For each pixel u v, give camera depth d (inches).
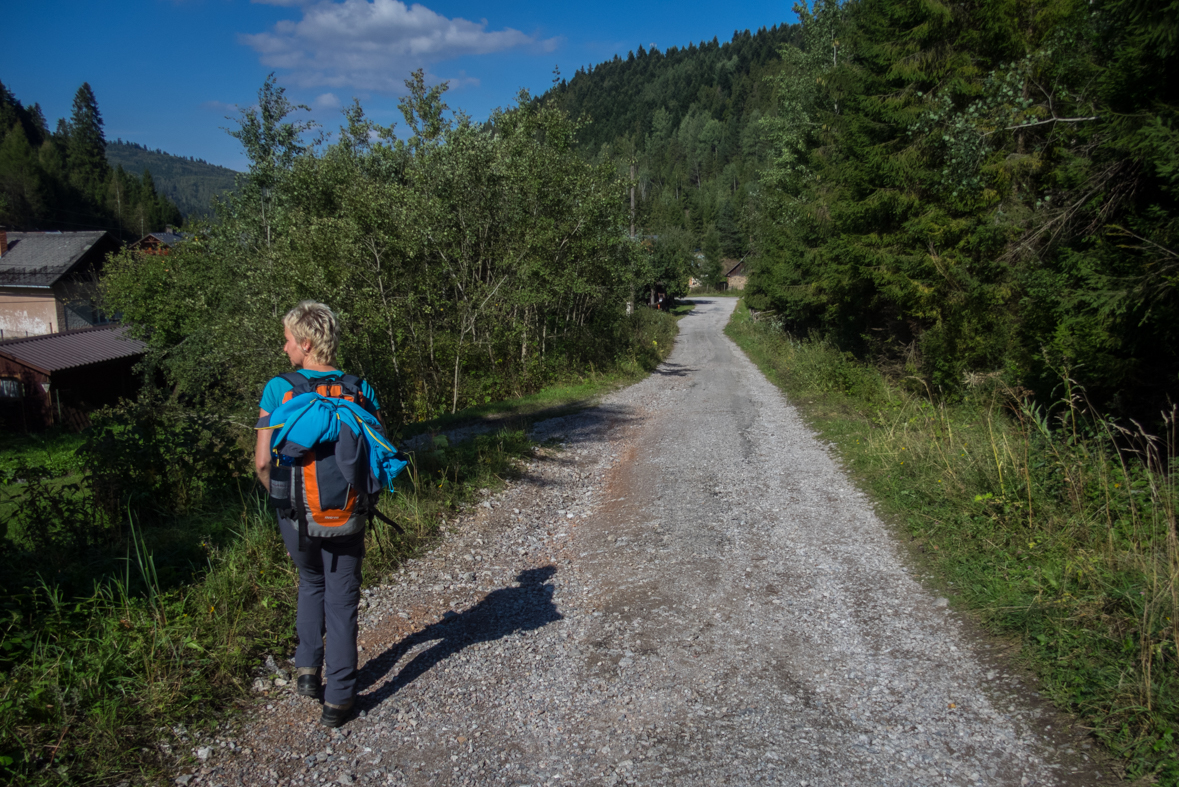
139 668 110.8
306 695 106.7
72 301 1449.3
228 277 754.8
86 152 3673.7
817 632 134.6
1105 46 277.7
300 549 100.7
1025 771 90.1
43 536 171.2
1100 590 128.6
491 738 100.9
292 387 102.2
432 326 612.7
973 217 425.4
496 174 619.8
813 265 679.7
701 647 129.5
